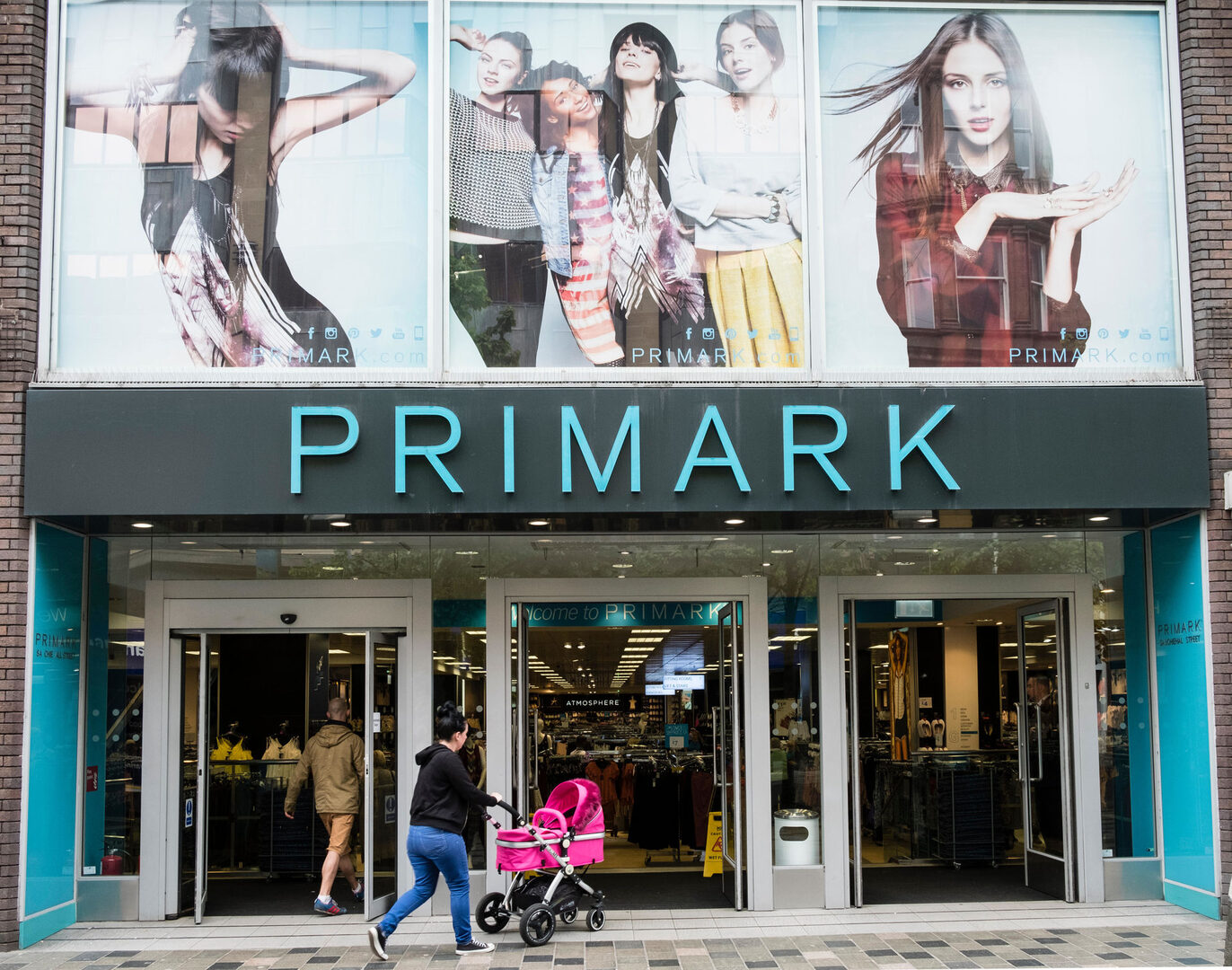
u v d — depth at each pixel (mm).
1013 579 8781
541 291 8148
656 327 8164
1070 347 8312
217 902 8977
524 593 8539
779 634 8758
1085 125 8508
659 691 10734
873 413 7824
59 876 7934
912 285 8305
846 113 8422
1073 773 8664
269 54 8266
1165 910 8273
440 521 8078
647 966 6754
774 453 7781
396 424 7633
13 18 7969
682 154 8320
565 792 7953
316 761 8562
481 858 8305
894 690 11781
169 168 8133
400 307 8102
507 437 7660
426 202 8188
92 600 8531
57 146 8062
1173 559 8469
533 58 8344
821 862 8477
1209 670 7984
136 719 8461
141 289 8039
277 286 8086
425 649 8508
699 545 8883
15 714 7434
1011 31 8547
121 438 7562
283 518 7820
